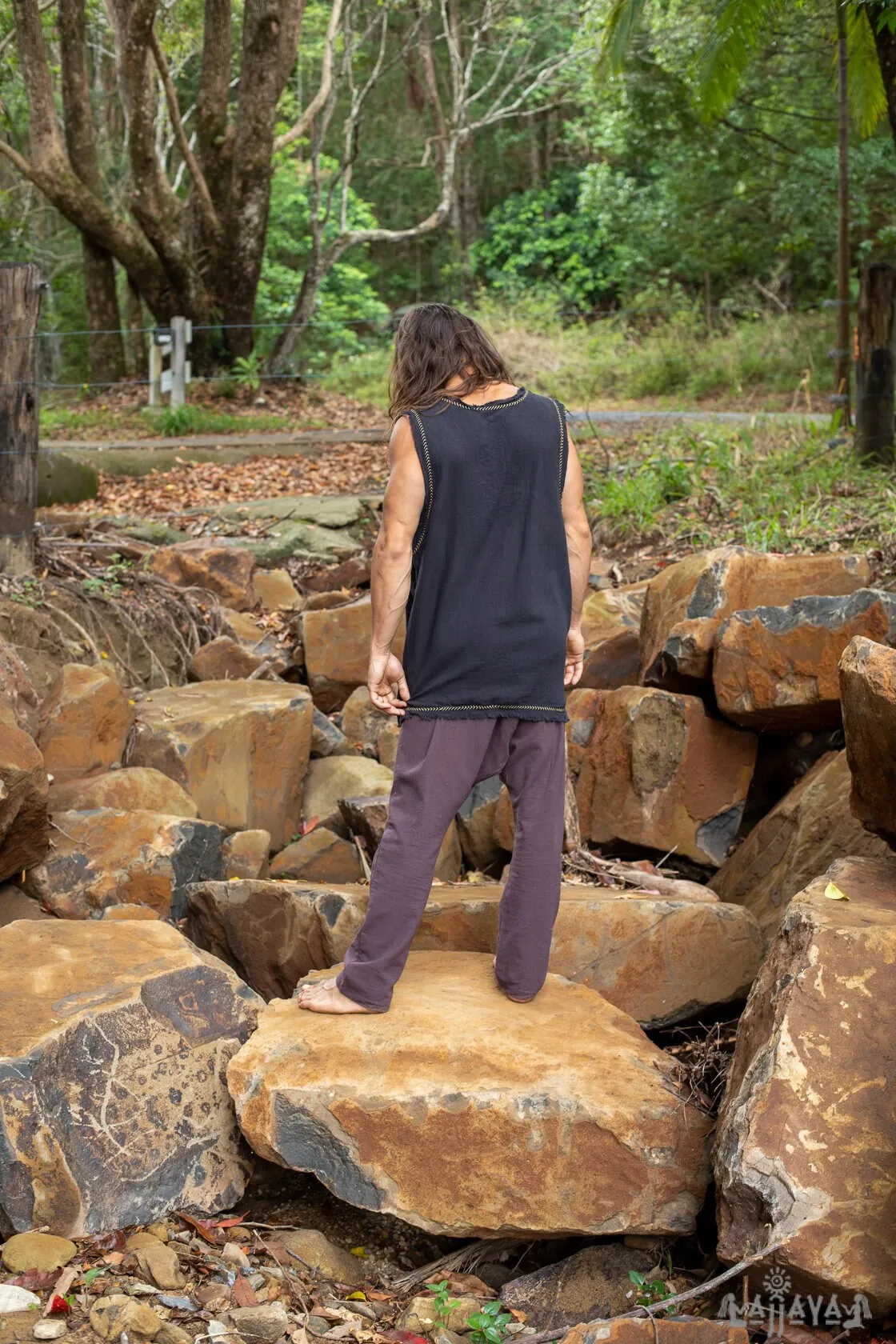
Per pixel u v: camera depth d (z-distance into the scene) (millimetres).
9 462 6059
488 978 3145
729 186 17422
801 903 2756
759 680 4250
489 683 2693
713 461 7754
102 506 8984
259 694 5301
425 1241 2918
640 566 6660
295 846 4777
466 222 24953
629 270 20375
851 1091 2352
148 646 6289
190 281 15422
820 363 14992
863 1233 2221
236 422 13227
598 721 4688
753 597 4598
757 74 15055
